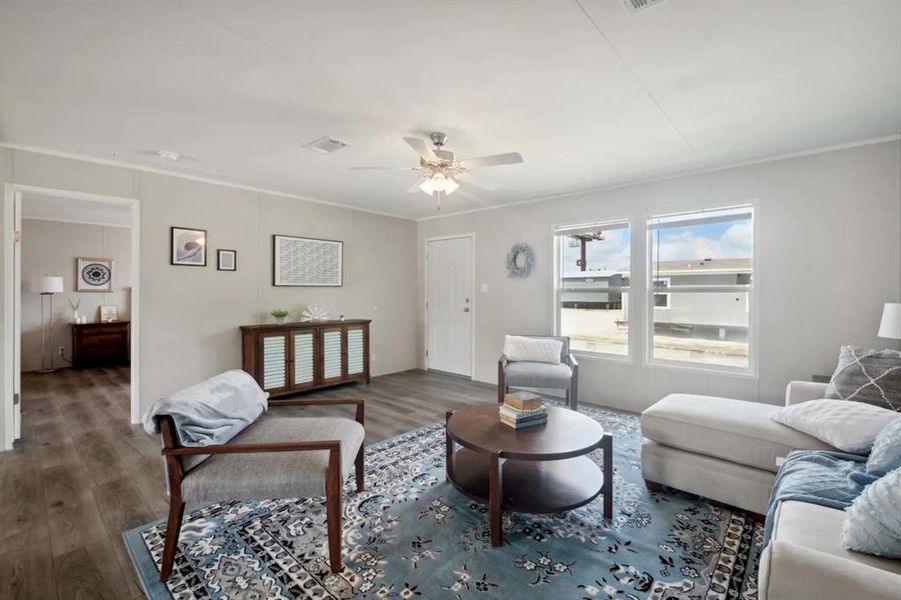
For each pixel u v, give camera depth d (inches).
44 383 201.9
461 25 66.9
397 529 80.9
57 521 82.8
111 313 260.4
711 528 80.7
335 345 190.4
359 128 108.6
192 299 157.8
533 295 190.5
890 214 113.6
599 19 65.4
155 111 98.7
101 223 254.7
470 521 83.7
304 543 76.5
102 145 122.3
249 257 173.5
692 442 89.4
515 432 88.1
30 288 231.0
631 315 161.6
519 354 167.9
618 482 100.1
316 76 82.7
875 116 101.0
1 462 110.4
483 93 89.7
